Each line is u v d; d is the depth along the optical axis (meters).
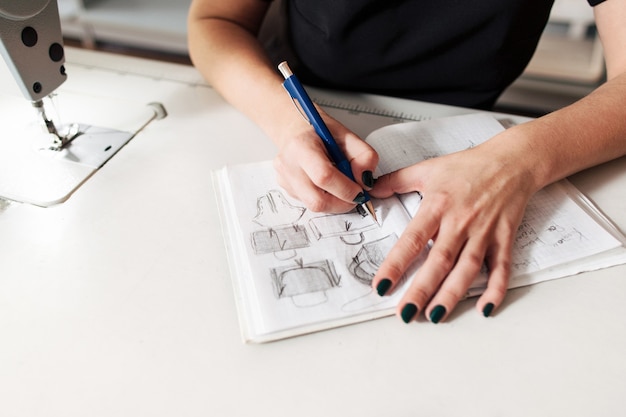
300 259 0.47
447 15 0.71
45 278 0.47
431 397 0.37
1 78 0.57
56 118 0.68
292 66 0.84
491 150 0.53
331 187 0.48
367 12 0.71
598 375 0.38
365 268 0.46
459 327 0.42
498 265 0.45
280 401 0.37
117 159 0.62
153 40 1.67
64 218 0.53
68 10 1.67
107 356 0.40
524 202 0.50
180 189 0.57
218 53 0.73
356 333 0.42
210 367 0.39
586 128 0.56
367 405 0.37
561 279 0.46
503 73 0.78
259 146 0.64
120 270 0.47
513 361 0.39
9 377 0.39
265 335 0.41
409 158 0.59
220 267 0.47
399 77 0.78
